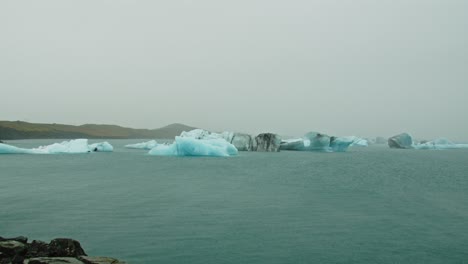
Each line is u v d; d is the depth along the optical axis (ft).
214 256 41.47
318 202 72.90
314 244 46.24
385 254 43.21
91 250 42.55
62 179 107.24
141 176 116.98
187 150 206.80
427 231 52.65
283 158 213.46
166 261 39.70
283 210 64.59
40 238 46.91
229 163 172.35
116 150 303.07
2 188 88.02
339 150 300.81
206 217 58.54
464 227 55.01
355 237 49.34
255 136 281.54
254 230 51.70
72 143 241.76
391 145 356.38
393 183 107.96
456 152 371.56
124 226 52.60
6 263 31.01
